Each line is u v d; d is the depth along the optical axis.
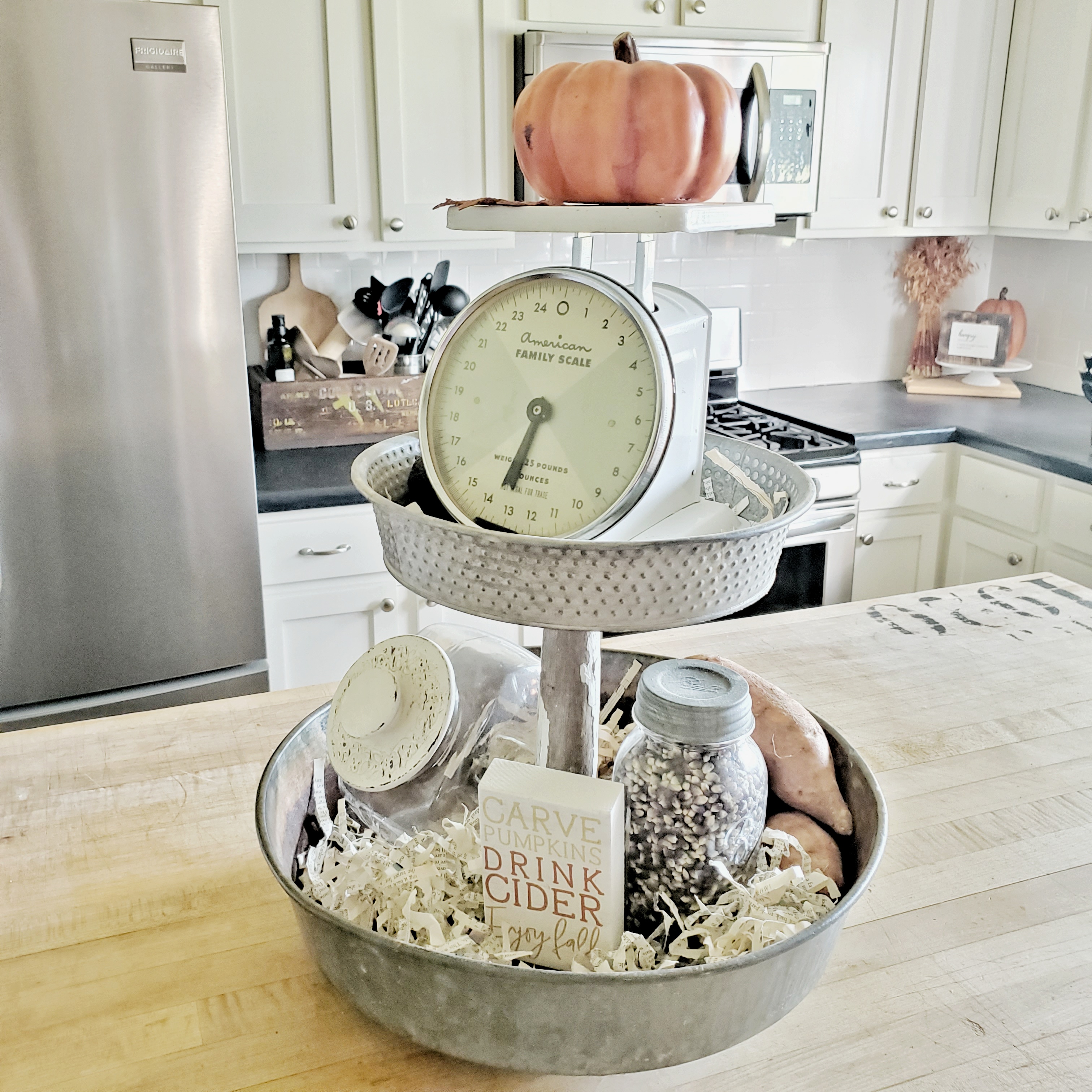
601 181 0.69
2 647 2.03
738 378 3.31
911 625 1.49
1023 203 3.01
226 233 2.03
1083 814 1.03
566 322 0.70
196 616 2.20
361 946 0.66
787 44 2.62
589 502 0.68
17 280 1.85
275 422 2.59
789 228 2.92
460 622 2.55
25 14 1.75
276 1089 0.69
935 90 2.93
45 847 0.95
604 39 2.44
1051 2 2.84
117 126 1.87
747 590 0.68
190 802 1.03
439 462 0.74
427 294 2.80
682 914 0.76
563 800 0.71
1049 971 0.81
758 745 0.87
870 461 2.84
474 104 2.48
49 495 1.98
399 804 0.85
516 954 0.74
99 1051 0.72
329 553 2.36
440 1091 0.69
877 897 0.90
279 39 2.29
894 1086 0.70
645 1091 0.69
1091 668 1.35
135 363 1.99
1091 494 2.51
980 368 3.35
